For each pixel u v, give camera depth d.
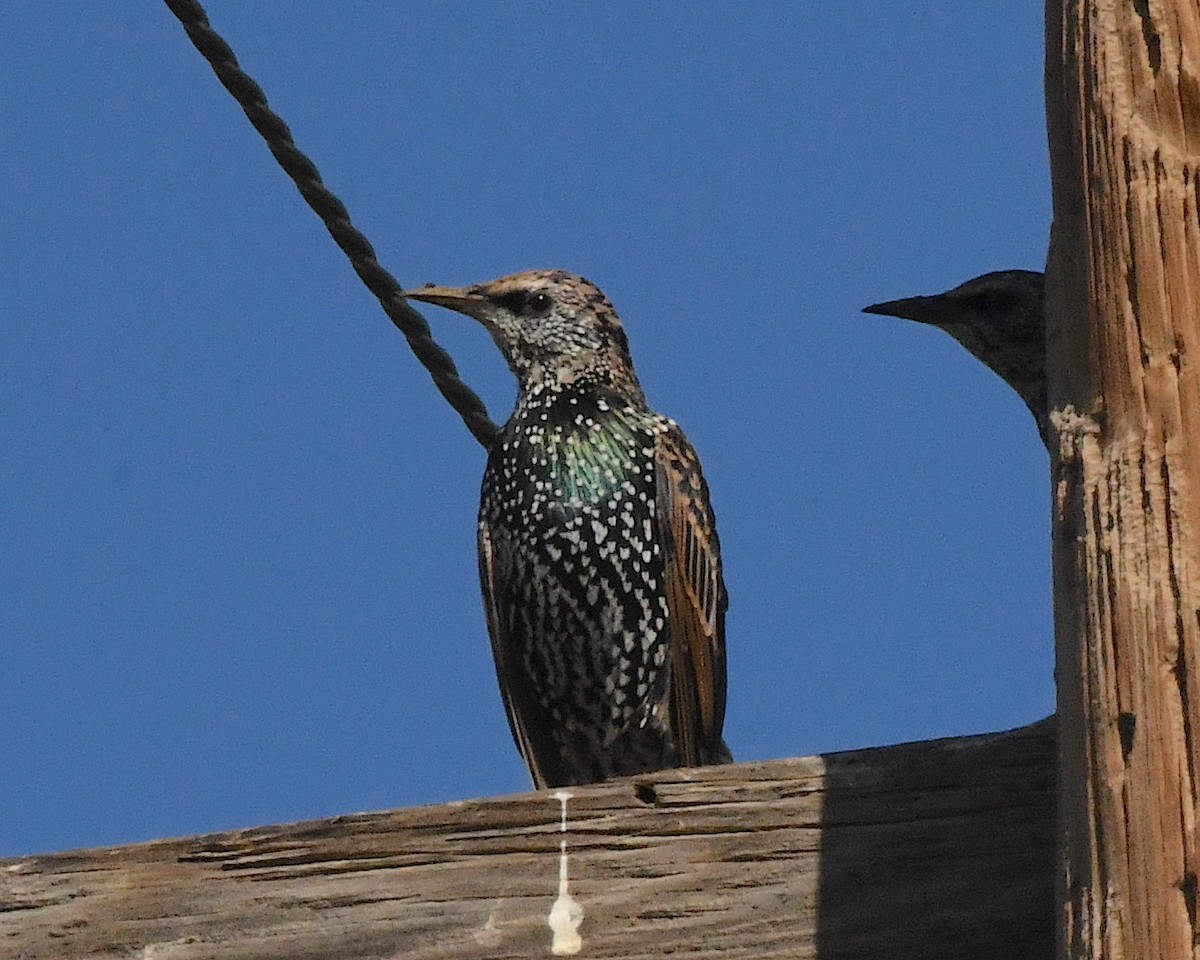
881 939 6.12
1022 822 6.16
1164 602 4.99
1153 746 4.91
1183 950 4.74
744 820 6.27
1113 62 5.47
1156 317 5.22
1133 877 4.86
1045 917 6.06
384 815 6.38
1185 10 5.42
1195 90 5.35
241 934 6.34
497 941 6.23
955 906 6.12
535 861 6.29
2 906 6.45
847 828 6.23
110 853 6.46
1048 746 6.20
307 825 6.41
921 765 6.26
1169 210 5.28
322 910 6.33
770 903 6.19
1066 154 5.56
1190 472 5.07
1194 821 4.81
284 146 10.40
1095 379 5.31
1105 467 5.21
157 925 6.39
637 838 6.28
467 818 6.35
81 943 6.39
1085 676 5.09
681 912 6.21
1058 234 5.58
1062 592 5.27
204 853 6.43
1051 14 5.76
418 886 6.31
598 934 6.21
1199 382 5.13
